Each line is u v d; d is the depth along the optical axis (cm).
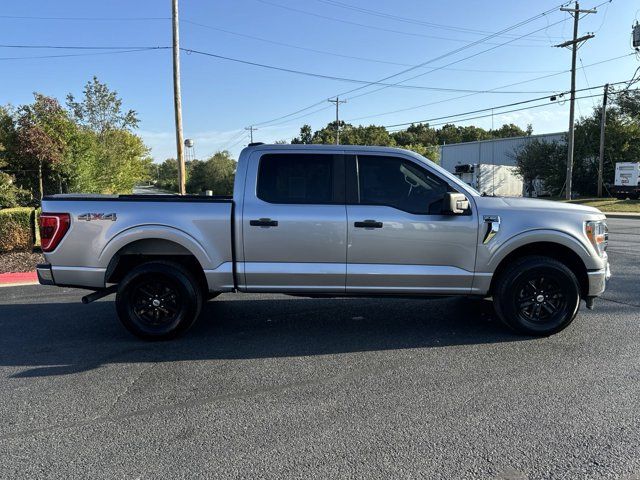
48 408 370
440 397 381
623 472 280
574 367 439
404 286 511
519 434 323
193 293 521
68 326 589
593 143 3891
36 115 1739
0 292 790
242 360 468
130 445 315
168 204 509
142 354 488
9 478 280
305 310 648
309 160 515
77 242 505
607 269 530
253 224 502
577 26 2864
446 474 279
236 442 317
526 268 506
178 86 1983
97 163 2152
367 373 432
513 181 4981
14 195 1523
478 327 565
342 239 502
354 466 288
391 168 516
